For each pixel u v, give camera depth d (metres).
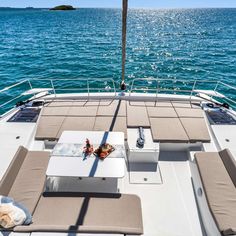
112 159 4.48
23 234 3.37
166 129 5.91
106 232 3.37
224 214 3.79
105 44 30.97
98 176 4.12
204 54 25.62
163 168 5.51
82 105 6.97
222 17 99.25
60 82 16.09
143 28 52.69
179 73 18.91
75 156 4.54
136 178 5.24
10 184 4.26
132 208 3.90
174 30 48.69
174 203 4.69
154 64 21.31
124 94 7.58
